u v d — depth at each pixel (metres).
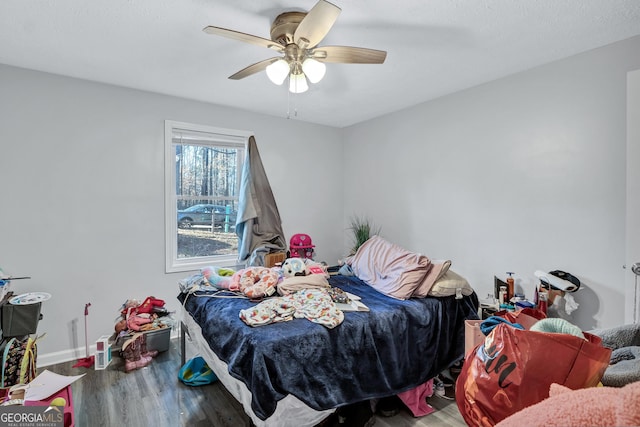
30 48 2.12
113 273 2.82
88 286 2.71
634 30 1.88
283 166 3.82
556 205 2.30
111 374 2.38
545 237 2.37
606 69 2.06
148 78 2.64
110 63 2.36
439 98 3.09
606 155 2.06
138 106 2.90
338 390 1.67
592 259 2.13
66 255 2.62
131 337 2.55
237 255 3.59
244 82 2.72
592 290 2.13
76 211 2.66
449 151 3.02
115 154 2.81
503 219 2.62
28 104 2.46
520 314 1.70
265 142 3.68
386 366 1.88
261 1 1.61
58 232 2.59
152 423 1.85
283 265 2.60
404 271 2.29
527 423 0.62
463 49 2.12
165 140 3.04
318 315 1.79
